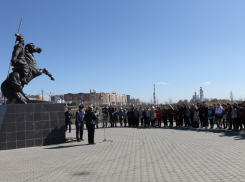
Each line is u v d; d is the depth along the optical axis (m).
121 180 5.02
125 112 21.58
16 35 11.31
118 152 8.33
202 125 16.55
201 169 5.73
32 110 10.63
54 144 11.02
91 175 5.53
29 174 5.84
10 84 10.80
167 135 12.91
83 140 12.12
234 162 6.29
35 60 12.23
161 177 5.14
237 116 14.12
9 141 9.92
